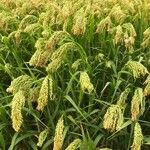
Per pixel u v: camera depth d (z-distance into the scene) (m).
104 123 1.18
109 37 1.80
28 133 1.50
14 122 1.20
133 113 1.21
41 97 1.26
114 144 1.53
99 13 1.93
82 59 1.55
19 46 1.90
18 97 1.22
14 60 1.90
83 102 1.59
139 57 1.66
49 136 1.50
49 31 1.70
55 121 1.54
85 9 1.98
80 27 1.61
